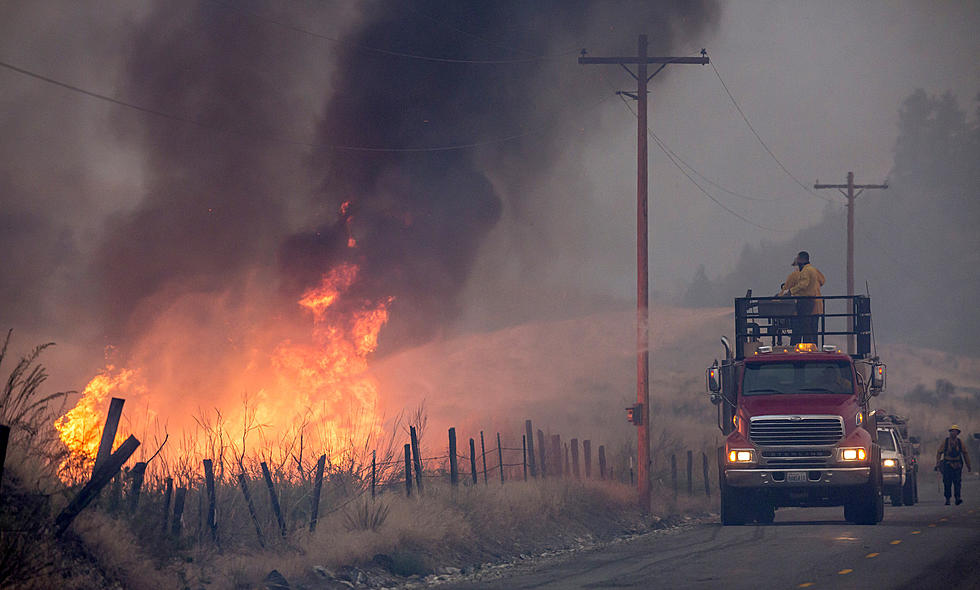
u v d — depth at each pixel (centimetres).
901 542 6181
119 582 3888
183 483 5275
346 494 6294
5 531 3506
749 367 8331
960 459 10419
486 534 6431
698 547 6341
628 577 4934
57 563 3628
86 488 3897
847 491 7775
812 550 5838
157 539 4338
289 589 4588
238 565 4659
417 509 6194
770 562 5322
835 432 7769
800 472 7738
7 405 4000
